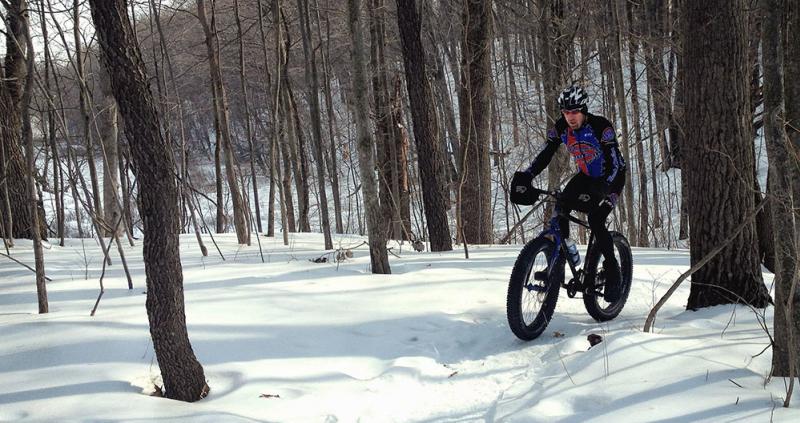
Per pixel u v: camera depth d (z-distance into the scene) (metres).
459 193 8.86
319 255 8.41
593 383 3.62
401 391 3.95
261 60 19.81
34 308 5.33
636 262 7.55
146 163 3.42
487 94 11.70
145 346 4.31
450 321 5.05
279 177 10.16
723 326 4.63
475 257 7.96
